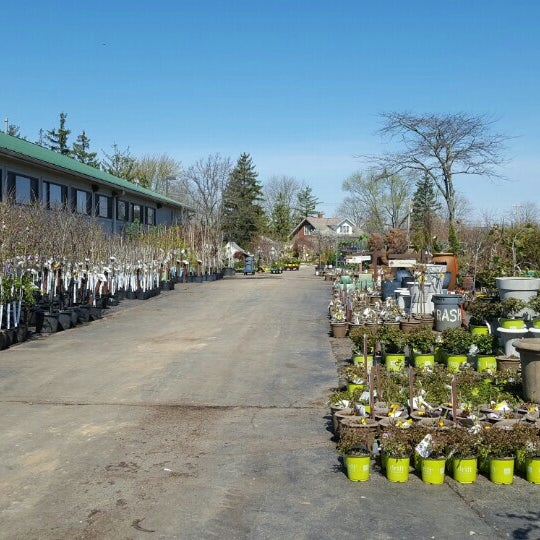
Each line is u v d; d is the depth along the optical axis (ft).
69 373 34.09
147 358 38.50
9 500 17.42
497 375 28.17
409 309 51.70
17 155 63.82
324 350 41.22
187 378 33.04
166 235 102.58
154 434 23.54
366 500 17.34
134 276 74.84
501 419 21.27
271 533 15.29
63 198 79.05
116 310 63.62
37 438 22.98
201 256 110.22
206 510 16.71
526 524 15.67
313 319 56.85
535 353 24.03
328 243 195.00
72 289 59.72
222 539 15.01
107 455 21.17
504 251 60.85
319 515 16.35
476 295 52.39
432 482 18.52
